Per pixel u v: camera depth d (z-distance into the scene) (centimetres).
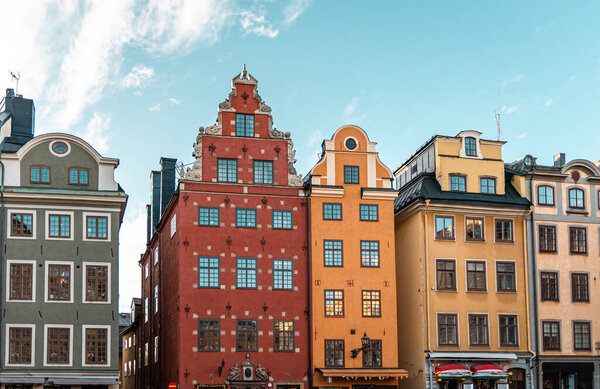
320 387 3859
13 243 3594
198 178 3919
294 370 3853
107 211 3738
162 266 4559
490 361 4094
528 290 4269
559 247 4397
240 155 4009
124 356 6756
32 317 3544
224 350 3772
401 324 4356
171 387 3822
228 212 3928
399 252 4453
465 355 4028
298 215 4038
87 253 3669
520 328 4212
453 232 4216
